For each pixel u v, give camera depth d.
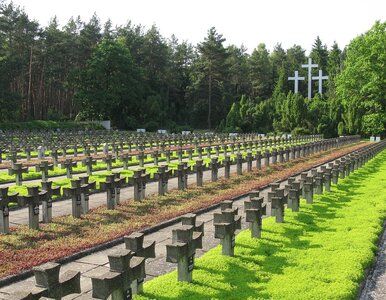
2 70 67.25
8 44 75.81
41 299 5.58
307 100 84.38
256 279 8.19
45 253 9.63
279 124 78.50
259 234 11.02
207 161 29.95
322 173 18.09
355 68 62.16
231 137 57.50
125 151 36.62
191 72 105.56
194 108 96.38
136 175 15.80
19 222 12.68
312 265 8.98
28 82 83.00
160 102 90.00
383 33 61.00
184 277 7.90
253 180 22.22
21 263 8.94
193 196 17.17
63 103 91.25
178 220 13.45
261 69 112.31
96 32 92.38
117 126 86.56
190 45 113.75
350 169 25.39
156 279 8.13
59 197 16.44
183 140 46.97
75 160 28.81
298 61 127.19
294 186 14.37
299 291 7.56
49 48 81.69
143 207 14.74
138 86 87.12
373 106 64.94
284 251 9.95
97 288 6.08
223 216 9.52
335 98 84.44
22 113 78.12
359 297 7.93
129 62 84.44
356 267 8.90
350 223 12.71
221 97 97.81
